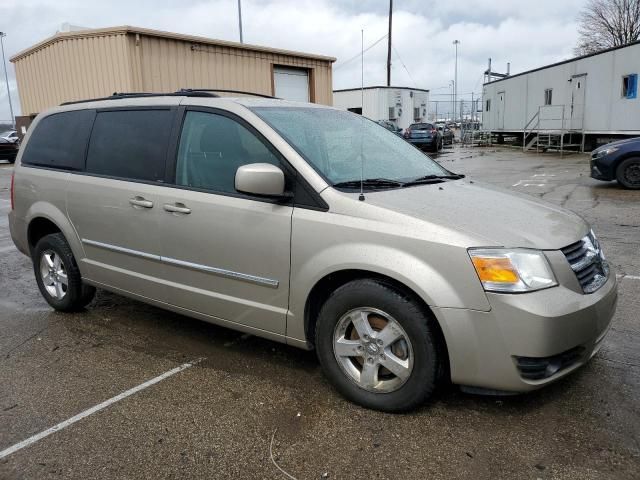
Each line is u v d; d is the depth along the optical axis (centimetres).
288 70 1692
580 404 315
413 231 291
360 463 271
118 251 419
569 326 279
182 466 272
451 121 5353
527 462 267
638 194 1069
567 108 2239
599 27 4831
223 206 351
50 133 487
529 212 330
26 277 623
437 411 312
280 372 368
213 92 427
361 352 314
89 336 439
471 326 279
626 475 256
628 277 539
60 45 1401
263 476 263
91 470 271
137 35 1290
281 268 331
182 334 438
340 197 315
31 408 330
